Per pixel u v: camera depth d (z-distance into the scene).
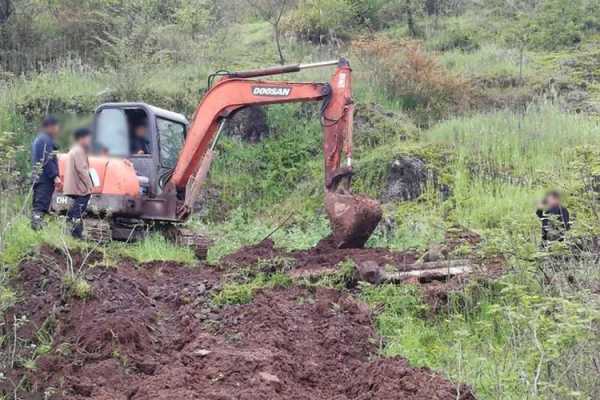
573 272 7.62
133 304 7.81
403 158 15.98
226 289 8.38
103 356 6.44
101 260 9.07
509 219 8.90
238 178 18.03
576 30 24.59
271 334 7.29
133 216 12.35
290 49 24.47
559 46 24.31
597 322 5.94
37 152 10.80
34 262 7.82
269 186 17.81
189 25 24.83
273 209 17.11
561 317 5.65
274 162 18.31
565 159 15.09
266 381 6.04
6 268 7.67
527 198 14.01
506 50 23.58
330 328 7.70
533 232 9.19
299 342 7.39
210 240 12.92
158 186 12.71
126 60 20.89
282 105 19.34
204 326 7.61
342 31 25.94
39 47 23.31
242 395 5.73
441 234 11.45
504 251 8.18
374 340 7.67
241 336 7.29
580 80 21.14
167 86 20.61
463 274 9.05
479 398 6.20
